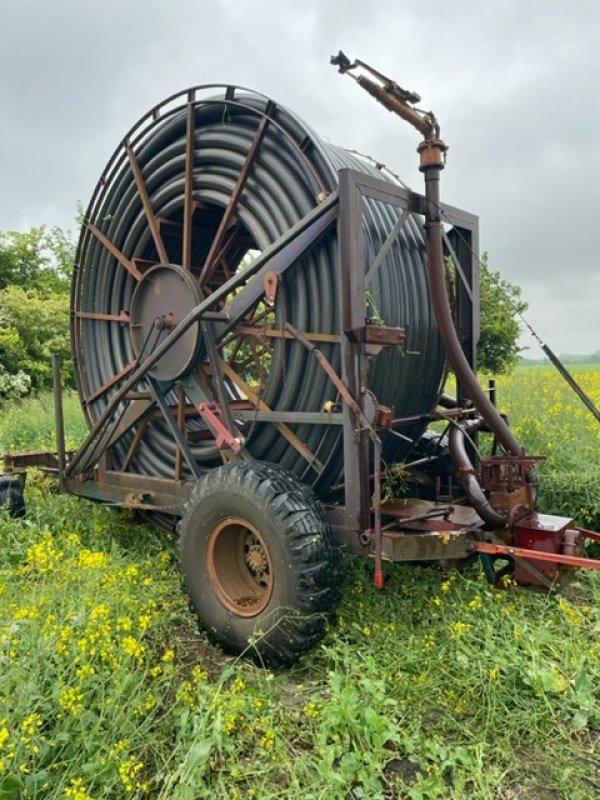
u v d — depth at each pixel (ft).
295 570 10.25
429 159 11.52
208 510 11.41
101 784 7.54
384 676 9.45
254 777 8.09
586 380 40.93
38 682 8.49
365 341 10.71
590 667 10.06
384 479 13.96
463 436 13.16
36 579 12.14
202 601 11.60
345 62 11.21
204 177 13.97
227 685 10.27
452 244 14.98
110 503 15.99
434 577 12.96
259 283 12.12
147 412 15.23
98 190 16.66
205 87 13.56
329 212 11.09
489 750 8.59
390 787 8.00
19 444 27.96
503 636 10.84
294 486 10.95
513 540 11.16
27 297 57.00
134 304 14.94
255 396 12.99
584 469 18.01
